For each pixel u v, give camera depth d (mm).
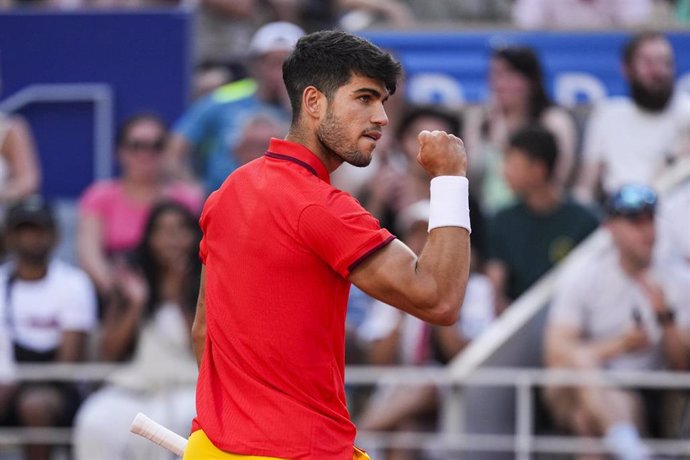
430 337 24203
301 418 11969
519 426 22750
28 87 33688
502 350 23422
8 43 33750
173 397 24312
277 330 11984
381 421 23281
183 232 25094
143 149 29266
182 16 33500
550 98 30750
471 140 29797
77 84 33594
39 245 25484
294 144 12242
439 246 11844
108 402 24281
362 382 23422
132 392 24359
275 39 30469
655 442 22391
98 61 33594
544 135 26031
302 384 12016
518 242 26125
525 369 23562
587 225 26156
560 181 28750
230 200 12312
